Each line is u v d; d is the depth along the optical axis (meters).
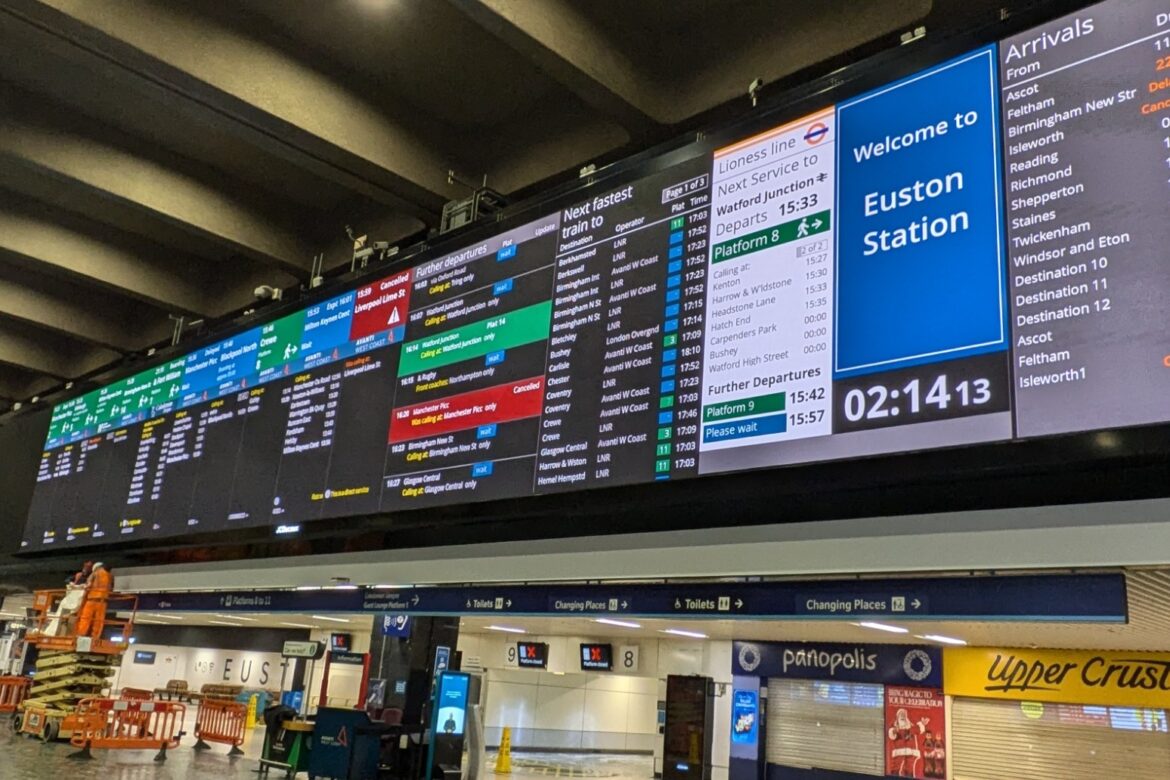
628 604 6.92
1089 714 12.85
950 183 4.27
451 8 7.56
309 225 11.08
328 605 9.30
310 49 8.12
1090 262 3.71
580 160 8.30
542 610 7.42
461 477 6.15
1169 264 3.48
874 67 4.78
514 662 22.14
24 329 15.09
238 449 8.31
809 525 4.64
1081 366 3.60
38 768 10.62
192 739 17.67
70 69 8.70
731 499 4.70
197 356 9.42
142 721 14.12
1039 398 3.68
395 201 9.02
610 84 7.06
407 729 11.92
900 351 4.18
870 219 4.53
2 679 18.64
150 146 9.88
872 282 4.41
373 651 13.16
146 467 9.52
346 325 7.69
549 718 23.83
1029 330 3.79
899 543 4.39
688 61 7.47
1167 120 3.67
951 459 3.85
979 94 4.30
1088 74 3.96
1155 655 12.24
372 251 8.79
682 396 5.06
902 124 4.56
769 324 4.77
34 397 14.56
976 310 3.98
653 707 26.52
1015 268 3.92
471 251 6.82
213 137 9.70
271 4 7.66
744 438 4.67
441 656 13.23
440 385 6.59
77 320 13.63
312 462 7.43
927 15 6.05
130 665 33.44
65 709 13.68
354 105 8.37
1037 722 13.30
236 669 29.78
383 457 6.80
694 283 5.25
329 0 7.56
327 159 8.36
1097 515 3.70
